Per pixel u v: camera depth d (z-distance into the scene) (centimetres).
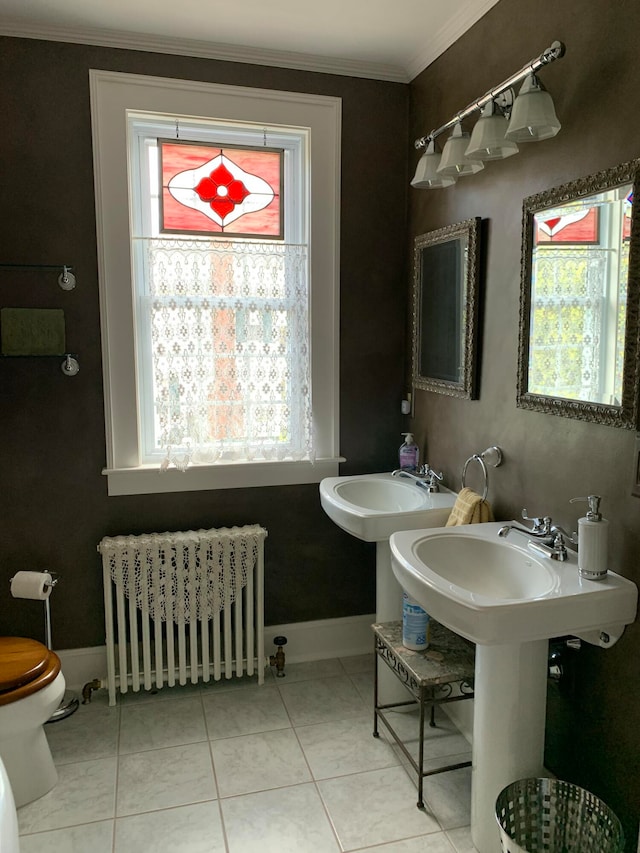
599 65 162
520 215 197
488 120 179
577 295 171
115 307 251
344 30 237
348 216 275
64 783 207
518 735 169
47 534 255
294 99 261
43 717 199
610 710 168
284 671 278
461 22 225
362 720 241
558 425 183
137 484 260
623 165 152
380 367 287
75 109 239
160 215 256
